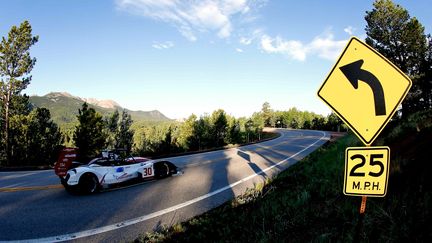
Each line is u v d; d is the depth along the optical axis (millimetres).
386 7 32312
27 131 27562
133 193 9609
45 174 13742
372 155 3186
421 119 13641
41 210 7586
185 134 36031
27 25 31125
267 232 5035
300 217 5492
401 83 3111
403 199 4773
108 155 10633
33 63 31938
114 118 34875
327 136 46156
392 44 31875
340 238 4227
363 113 3262
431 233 3699
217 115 38094
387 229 4125
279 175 11195
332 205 5828
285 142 36344
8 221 6719
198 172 13844
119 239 5773
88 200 8648
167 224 6621
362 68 3305
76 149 10516
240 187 10352
